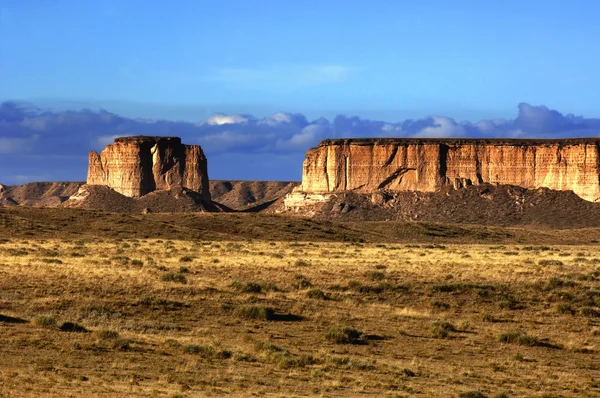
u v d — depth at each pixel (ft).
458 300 290.15
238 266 359.87
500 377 196.95
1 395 155.02
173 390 167.43
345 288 300.61
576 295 296.10
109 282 291.17
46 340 208.44
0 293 268.00
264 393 169.27
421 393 175.73
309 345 222.69
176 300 268.00
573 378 199.52
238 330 237.45
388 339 234.79
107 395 159.84
